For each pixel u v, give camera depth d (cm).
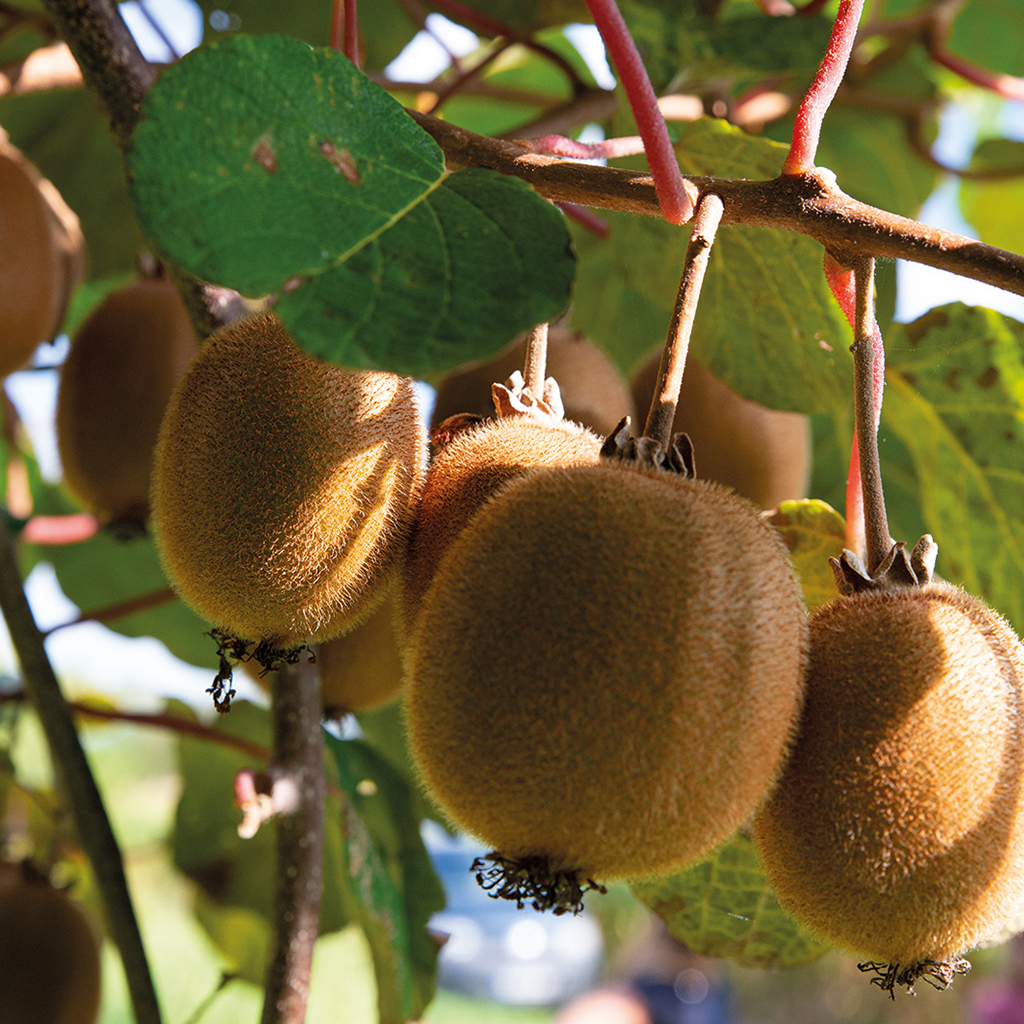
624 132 46
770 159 40
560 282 31
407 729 31
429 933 50
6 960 52
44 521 54
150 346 47
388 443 34
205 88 31
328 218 31
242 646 35
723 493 32
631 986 100
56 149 59
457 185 32
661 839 30
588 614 30
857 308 33
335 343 30
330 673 42
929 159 64
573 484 31
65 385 48
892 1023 193
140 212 30
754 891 43
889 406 44
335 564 34
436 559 34
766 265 41
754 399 43
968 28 75
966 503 45
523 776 30
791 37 47
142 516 48
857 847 32
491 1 56
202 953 149
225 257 30
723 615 30
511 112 73
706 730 30
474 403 41
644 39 47
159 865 171
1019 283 32
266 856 65
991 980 133
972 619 33
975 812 32
